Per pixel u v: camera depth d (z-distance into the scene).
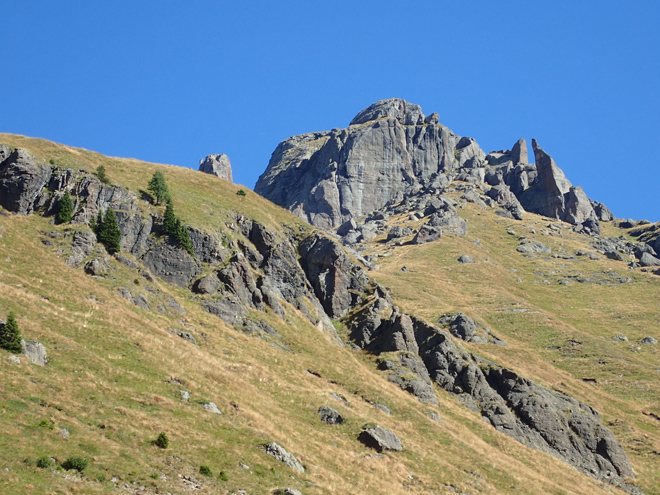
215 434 56.28
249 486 49.94
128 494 43.03
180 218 101.44
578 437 98.44
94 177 97.00
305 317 103.56
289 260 110.44
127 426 51.44
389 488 63.09
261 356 84.38
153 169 121.19
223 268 97.12
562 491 79.25
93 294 77.62
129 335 69.56
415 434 79.75
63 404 50.88
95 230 91.44
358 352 103.50
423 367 99.56
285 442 61.78
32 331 61.03
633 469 98.75
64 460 43.66
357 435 72.12
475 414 94.88
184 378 65.00
